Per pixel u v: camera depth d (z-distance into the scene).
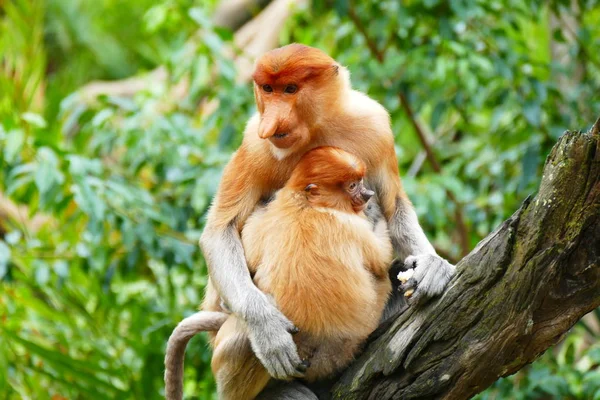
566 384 16.38
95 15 38.00
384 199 12.80
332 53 21.38
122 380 18.31
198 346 18.14
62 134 21.02
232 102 18.73
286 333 11.25
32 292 19.67
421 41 19.97
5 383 17.67
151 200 17.83
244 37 26.20
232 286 11.82
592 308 10.19
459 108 19.42
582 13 20.06
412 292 10.95
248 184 12.46
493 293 10.27
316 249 11.32
